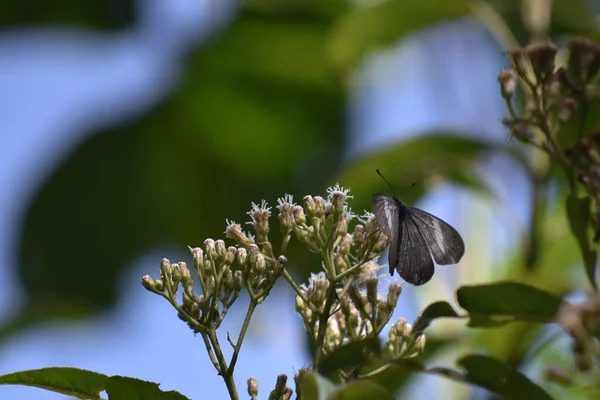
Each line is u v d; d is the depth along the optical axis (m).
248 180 15.66
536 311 6.93
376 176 11.06
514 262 11.50
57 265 14.52
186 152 15.42
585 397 10.33
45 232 14.57
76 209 14.63
